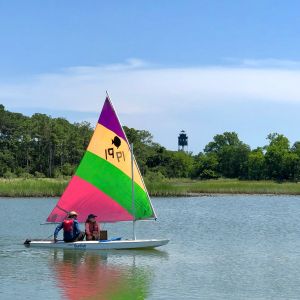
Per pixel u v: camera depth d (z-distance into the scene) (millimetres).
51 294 26859
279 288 28656
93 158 40188
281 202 103125
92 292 27328
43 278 30297
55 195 106938
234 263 35469
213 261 36062
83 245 38969
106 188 40219
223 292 27641
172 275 31438
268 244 44625
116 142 39969
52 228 55375
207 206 90688
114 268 33156
